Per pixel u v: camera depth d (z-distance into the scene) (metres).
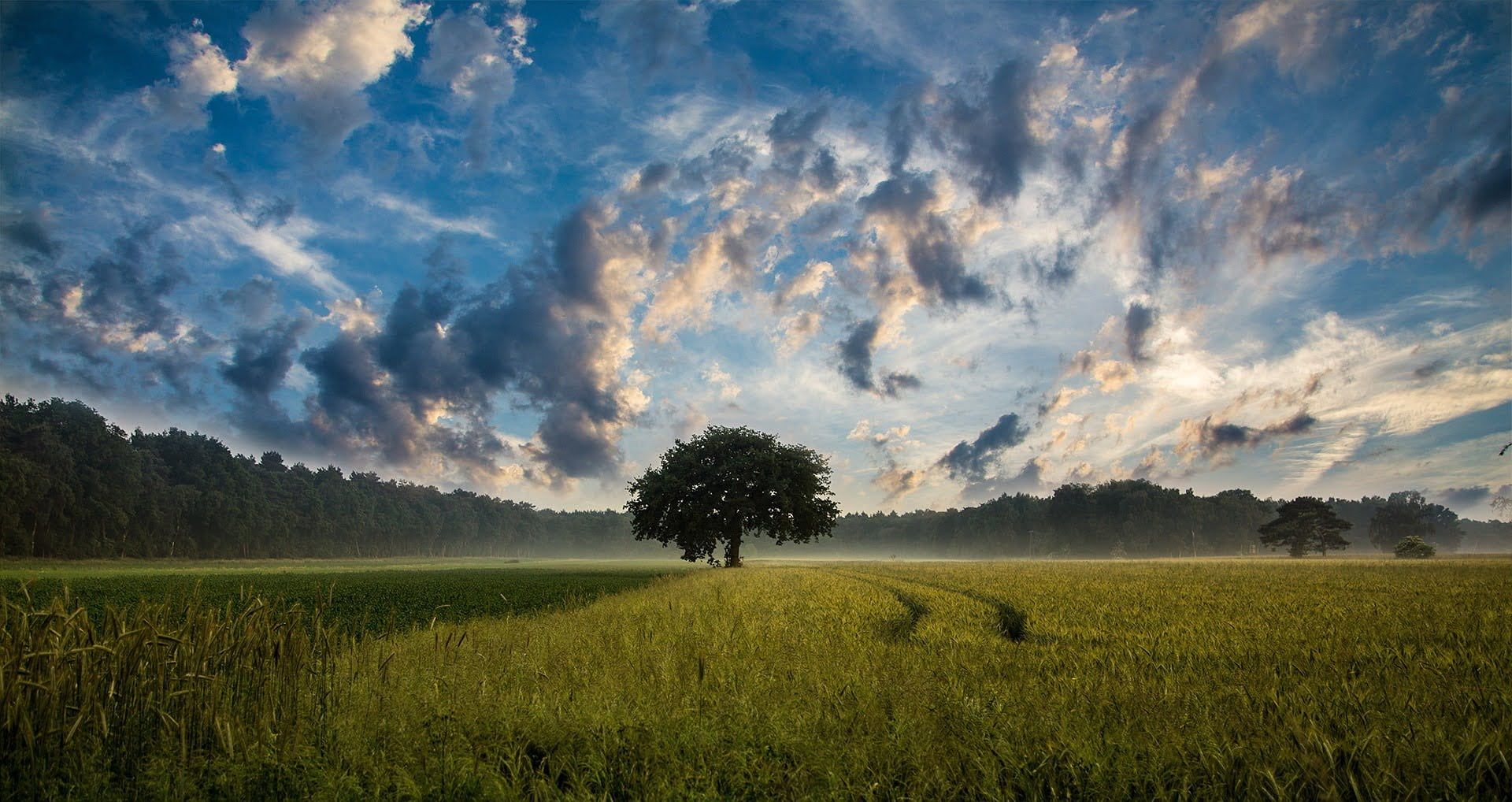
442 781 5.46
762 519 68.38
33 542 110.81
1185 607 19.28
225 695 6.84
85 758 5.73
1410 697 7.49
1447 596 22.69
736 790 5.45
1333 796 5.00
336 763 5.89
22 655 6.00
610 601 22.92
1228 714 6.90
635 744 6.13
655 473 70.38
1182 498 189.00
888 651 10.77
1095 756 5.66
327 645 8.24
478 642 10.30
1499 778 5.54
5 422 113.62
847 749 5.87
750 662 9.27
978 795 5.49
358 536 189.50
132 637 6.62
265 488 169.88
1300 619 15.61
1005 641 12.30
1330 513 120.50
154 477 136.88
